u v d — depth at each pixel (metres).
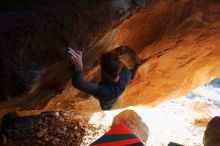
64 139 8.80
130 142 3.14
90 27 4.41
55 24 4.20
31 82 4.08
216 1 5.91
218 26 6.52
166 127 11.42
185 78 8.59
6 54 3.98
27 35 4.06
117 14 4.52
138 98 8.41
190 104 13.50
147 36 6.05
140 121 9.43
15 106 4.97
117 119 9.36
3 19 4.10
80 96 7.12
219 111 13.02
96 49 5.17
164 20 5.84
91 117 10.25
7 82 4.00
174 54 7.16
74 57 4.09
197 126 11.92
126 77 4.45
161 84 8.32
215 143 8.86
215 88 17.47
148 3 4.95
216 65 8.97
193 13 5.98
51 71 4.52
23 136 8.45
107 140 3.15
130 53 5.46
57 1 4.29
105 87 4.20
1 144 7.89
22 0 4.25
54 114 9.84
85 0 4.36
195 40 6.83
